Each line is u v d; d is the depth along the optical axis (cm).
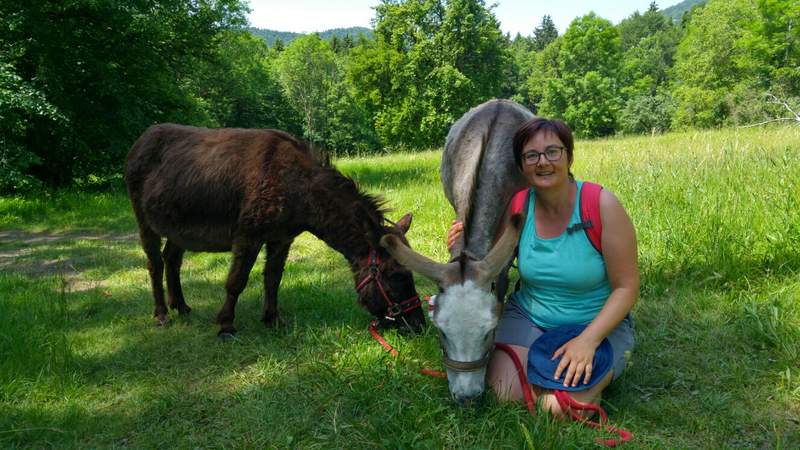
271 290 412
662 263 436
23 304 472
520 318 286
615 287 256
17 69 1279
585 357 241
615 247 248
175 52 1599
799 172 553
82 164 1443
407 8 3803
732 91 2947
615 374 261
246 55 2917
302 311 443
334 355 344
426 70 3722
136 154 436
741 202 499
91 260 662
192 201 395
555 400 248
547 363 254
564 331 262
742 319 333
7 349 369
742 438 240
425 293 460
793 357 289
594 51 4531
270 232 384
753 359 302
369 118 4275
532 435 232
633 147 1159
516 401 264
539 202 269
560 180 248
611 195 251
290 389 312
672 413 260
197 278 555
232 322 402
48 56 1225
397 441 241
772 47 2570
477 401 258
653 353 318
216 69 2277
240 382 330
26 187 1222
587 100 4375
